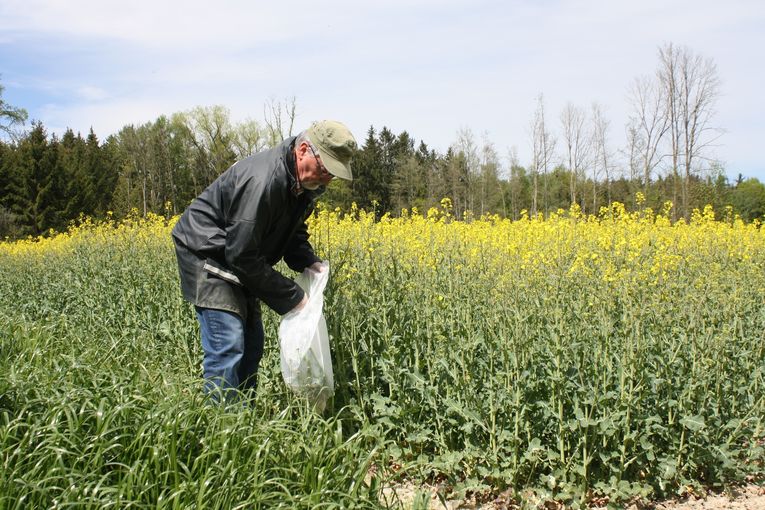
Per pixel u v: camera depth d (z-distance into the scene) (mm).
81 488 2520
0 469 2555
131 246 8516
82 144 63500
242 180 3568
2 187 46688
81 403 3189
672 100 25844
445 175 51094
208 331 3832
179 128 46000
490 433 3668
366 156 57031
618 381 3818
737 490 3721
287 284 3822
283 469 2824
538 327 4090
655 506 3553
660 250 5691
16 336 4820
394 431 4148
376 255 5012
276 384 4418
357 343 4352
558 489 3617
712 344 3865
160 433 2846
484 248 5996
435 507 3547
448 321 4250
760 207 39719
